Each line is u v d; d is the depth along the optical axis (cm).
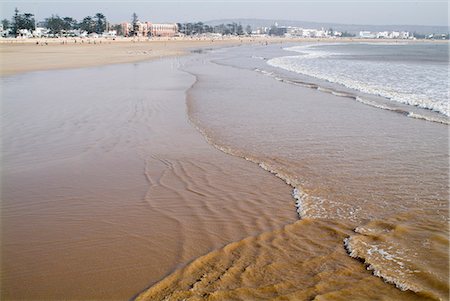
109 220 616
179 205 673
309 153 974
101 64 3691
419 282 452
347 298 425
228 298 425
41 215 635
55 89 1956
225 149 1006
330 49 10050
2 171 833
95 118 1323
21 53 5188
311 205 668
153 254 516
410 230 578
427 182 780
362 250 519
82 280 462
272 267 484
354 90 2091
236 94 1897
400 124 1291
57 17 14425
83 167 862
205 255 511
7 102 1580
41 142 1041
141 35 17138
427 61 4891
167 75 2762
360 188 747
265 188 751
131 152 972
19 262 501
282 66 3800
